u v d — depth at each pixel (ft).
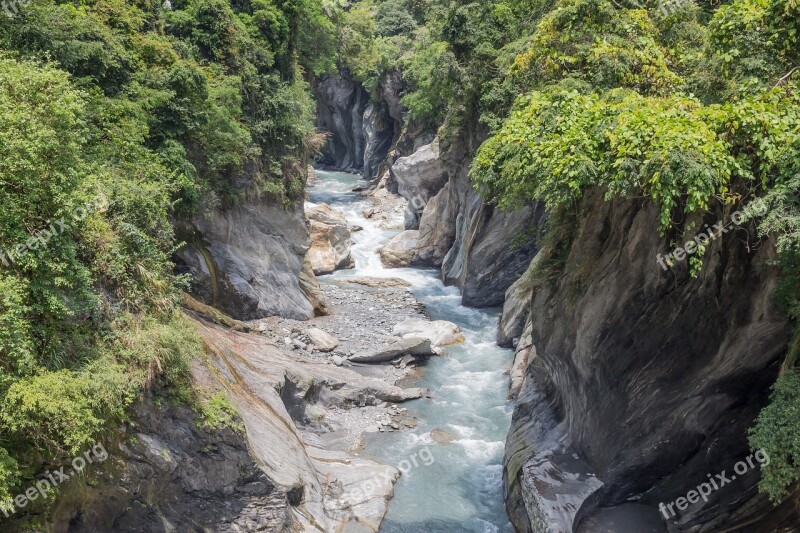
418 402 83.41
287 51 116.98
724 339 45.24
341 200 195.11
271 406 64.18
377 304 117.60
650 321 50.24
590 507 54.34
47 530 39.29
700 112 43.37
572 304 59.47
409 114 196.03
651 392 51.55
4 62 44.91
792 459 38.22
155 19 92.38
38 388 37.11
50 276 42.65
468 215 123.34
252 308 96.17
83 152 59.88
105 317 46.83
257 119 101.71
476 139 114.52
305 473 59.52
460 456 71.67
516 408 73.56
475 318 113.29
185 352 50.37
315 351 91.35
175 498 48.57
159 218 59.00
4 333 36.50
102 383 41.11
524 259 112.68
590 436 57.67
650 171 41.63
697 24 64.75
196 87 81.10
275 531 51.78
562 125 51.13
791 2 42.19
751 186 41.11
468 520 61.31
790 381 38.81
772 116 39.93
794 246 36.52
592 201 56.44
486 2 108.47
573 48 65.41
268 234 103.71
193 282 88.48
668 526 50.44
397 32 243.40
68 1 75.15
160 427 47.06
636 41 59.82
